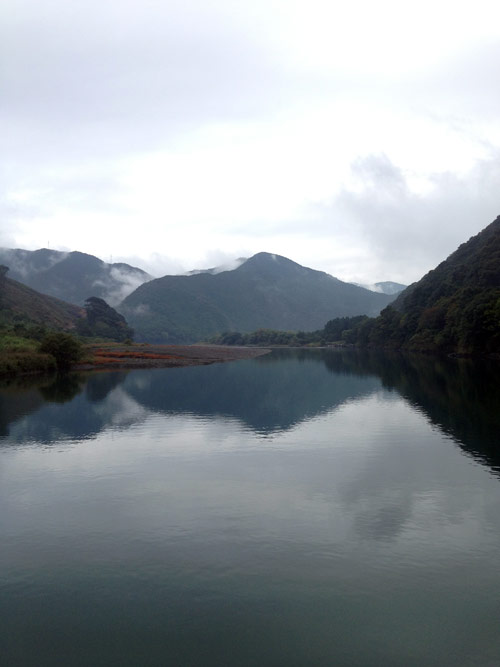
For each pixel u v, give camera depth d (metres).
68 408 31.38
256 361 90.38
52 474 17.12
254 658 7.85
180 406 32.22
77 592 9.66
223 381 50.09
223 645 8.15
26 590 9.75
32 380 50.47
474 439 21.69
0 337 72.06
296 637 8.30
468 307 79.50
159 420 27.08
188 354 104.94
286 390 41.47
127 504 14.19
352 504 13.94
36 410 30.55
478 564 10.46
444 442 21.19
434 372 55.84
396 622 8.62
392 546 11.31
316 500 14.27
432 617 8.75
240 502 14.21
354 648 8.03
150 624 8.69
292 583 9.83
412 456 18.95
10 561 10.88
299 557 10.85
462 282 106.12
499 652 7.93
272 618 8.79
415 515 13.08
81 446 21.14
